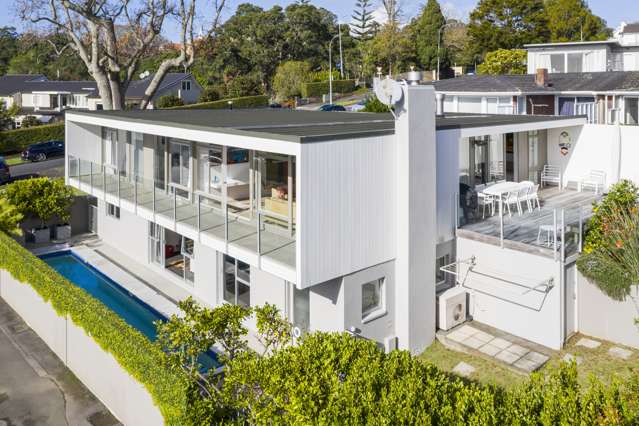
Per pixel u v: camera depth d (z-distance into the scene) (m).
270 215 13.80
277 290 13.84
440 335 13.24
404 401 6.92
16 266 15.52
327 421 6.88
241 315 9.54
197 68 78.69
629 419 6.41
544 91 28.59
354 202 11.62
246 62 78.38
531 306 12.85
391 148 12.20
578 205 16.73
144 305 16.88
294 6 85.19
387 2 78.56
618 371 11.40
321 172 10.95
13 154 43.53
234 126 13.90
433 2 74.38
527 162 19.33
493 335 13.24
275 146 11.25
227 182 15.24
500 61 55.22
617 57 37.97
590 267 12.49
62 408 11.17
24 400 11.48
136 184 16.84
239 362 8.49
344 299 11.80
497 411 6.67
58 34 36.91
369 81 76.50
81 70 88.25
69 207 23.42
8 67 91.88
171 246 18.95
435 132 13.09
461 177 16.78
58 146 41.25
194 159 16.58
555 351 12.39
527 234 13.70
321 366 8.09
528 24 65.31
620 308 12.37
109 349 10.70
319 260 11.15
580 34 66.00
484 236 13.60
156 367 9.30
